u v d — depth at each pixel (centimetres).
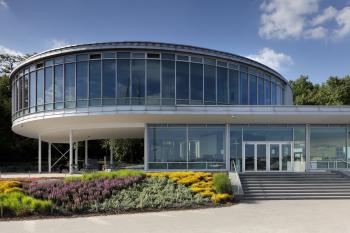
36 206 1633
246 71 3412
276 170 3095
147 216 1590
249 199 2166
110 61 2964
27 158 5788
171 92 2992
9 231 1306
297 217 1556
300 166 3111
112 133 3641
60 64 3078
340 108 2836
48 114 3081
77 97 2991
